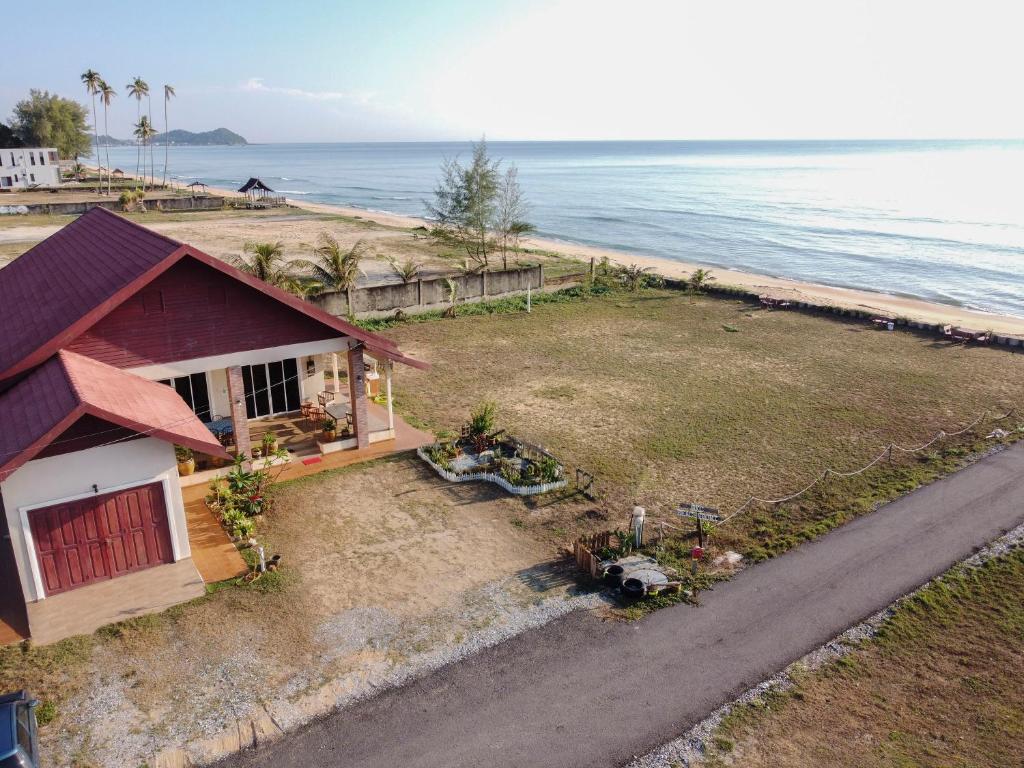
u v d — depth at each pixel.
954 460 22.39
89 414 14.23
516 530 18.19
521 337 37.19
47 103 146.00
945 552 17.19
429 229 77.25
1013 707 12.35
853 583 15.93
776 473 21.72
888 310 46.75
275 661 13.26
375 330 37.84
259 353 20.28
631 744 11.46
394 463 21.88
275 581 15.74
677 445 23.75
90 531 15.19
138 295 18.19
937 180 173.25
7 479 14.02
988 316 46.94
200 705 12.14
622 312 43.06
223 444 21.41
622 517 18.94
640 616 14.77
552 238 79.88
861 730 11.79
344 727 11.76
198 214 88.94
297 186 167.75
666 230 86.75
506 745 11.42
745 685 12.81
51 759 10.93
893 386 29.86
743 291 46.75
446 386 29.38
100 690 12.43
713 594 15.54
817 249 73.12
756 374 31.42
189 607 14.78
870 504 19.55
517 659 13.41
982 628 14.47
